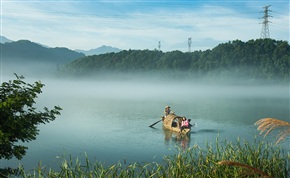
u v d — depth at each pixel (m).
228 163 5.54
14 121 15.02
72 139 36.53
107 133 41.22
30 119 16.50
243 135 39.62
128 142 35.22
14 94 16.02
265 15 187.00
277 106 91.06
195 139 36.88
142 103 97.62
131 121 54.22
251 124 50.78
